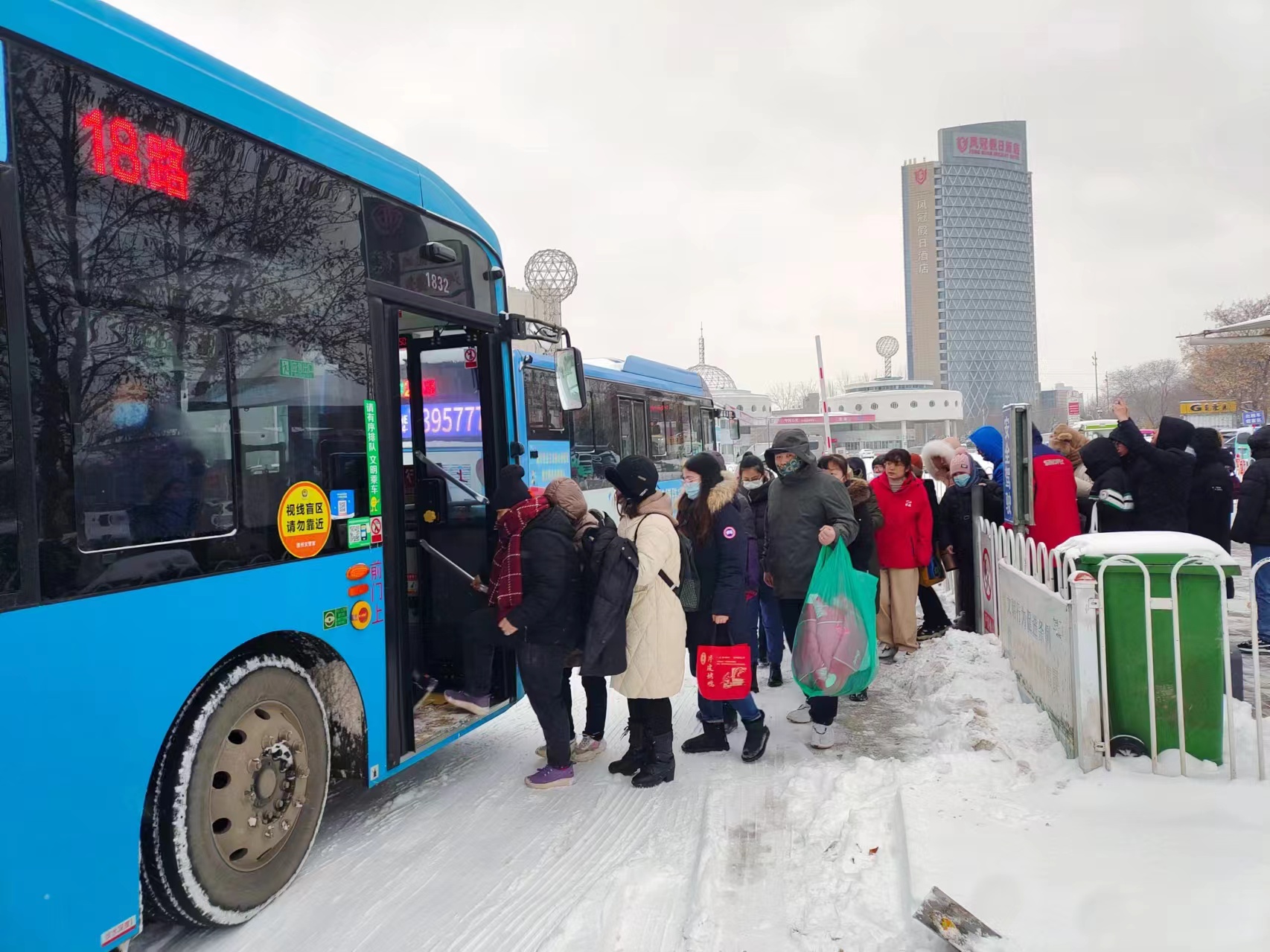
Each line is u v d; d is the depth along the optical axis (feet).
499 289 17.43
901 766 14.39
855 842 11.68
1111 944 8.34
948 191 531.09
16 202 8.02
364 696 12.53
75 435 8.44
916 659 21.88
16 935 7.70
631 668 15.39
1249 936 8.25
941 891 9.46
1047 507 20.95
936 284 535.19
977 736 15.25
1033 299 544.21
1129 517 21.98
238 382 10.57
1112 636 13.23
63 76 8.59
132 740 8.83
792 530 17.97
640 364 47.75
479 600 16.85
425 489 17.47
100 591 8.58
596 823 13.74
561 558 14.66
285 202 11.56
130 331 9.13
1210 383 146.41
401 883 11.75
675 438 50.72
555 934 10.16
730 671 16.02
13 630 7.75
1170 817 11.18
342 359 12.53
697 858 12.00
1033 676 16.25
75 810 8.24
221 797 10.21
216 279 10.33
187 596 9.59
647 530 15.31
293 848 11.38
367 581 12.71
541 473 33.86
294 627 11.20
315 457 11.82
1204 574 12.88
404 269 14.20
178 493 9.59
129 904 8.71
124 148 9.22
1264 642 22.48
